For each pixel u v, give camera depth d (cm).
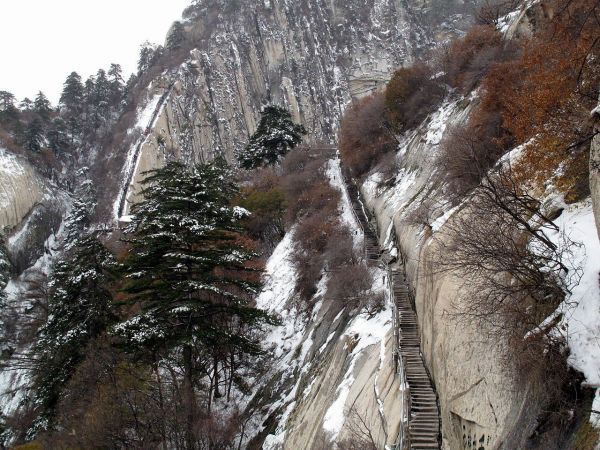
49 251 6756
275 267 3312
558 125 1108
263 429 2134
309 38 11475
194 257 1950
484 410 907
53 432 2012
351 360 1823
